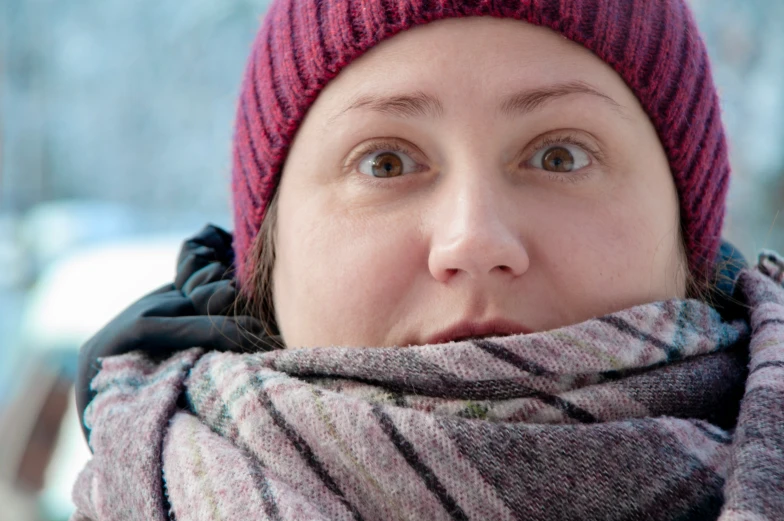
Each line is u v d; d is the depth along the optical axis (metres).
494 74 0.89
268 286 1.13
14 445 2.60
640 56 0.97
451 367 0.85
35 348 2.82
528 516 0.79
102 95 10.85
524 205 0.90
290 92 1.01
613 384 0.88
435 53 0.90
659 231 0.98
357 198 0.95
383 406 0.84
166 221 7.54
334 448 0.82
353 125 0.94
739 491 0.72
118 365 1.09
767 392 0.83
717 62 5.32
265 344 1.10
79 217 6.94
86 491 0.98
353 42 0.94
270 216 1.10
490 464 0.80
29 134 10.48
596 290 0.91
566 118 0.91
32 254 6.55
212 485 0.82
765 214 4.62
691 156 1.05
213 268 1.23
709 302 1.13
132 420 0.95
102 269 3.16
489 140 0.89
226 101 10.69
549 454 0.80
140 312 1.13
